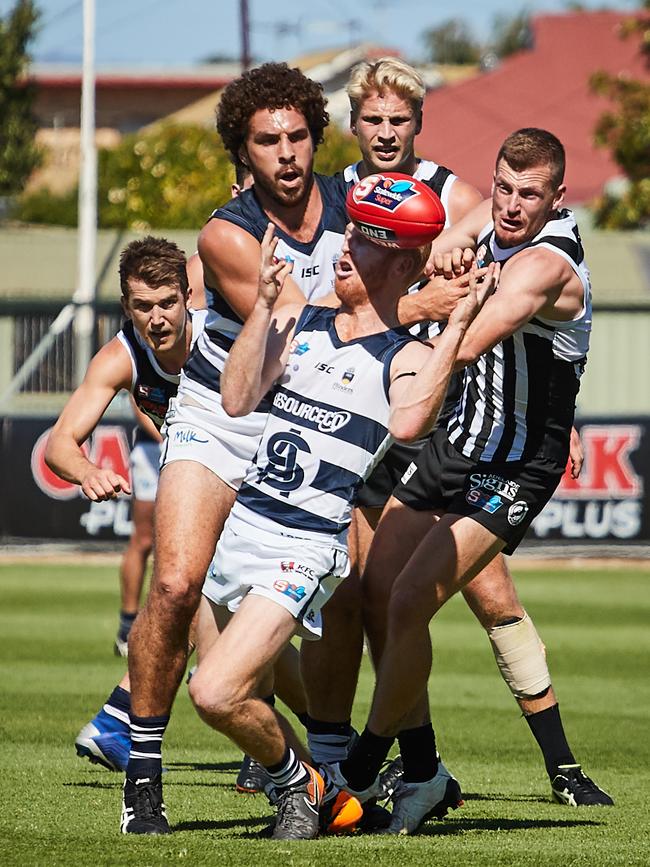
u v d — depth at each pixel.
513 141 19.30
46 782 21.14
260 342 16.25
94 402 20.03
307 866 15.21
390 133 20.72
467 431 20.17
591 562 62.19
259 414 17.64
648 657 37.94
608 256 94.31
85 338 69.00
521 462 19.72
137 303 19.38
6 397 67.44
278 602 16.58
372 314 17.05
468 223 20.88
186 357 19.91
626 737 26.67
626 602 50.06
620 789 21.83
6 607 47.34
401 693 18.27
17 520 62.72
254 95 17.59
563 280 19.05
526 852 16.48
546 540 62.50
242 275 17.94
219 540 17.64
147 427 26.55
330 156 106.00
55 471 19.69
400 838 17.64
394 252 16.75
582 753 25.03
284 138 17.58
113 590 52.16
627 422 61.88
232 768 23.31
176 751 24.92
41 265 97.44
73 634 41.03
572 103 164.00
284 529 16.92
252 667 16.38
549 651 39.00
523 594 52.31
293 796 17.41
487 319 18.53
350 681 20.56
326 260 18.30
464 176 152.88
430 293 17.06
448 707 29.92
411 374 16.66
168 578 17.08
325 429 16.86
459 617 47.50
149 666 17.25
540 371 19.69
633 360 77.19
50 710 28.36
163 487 17.61
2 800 19.56
